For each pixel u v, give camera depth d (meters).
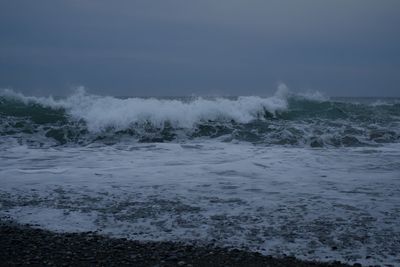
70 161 9.98
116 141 13.53
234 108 15.95
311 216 5.92
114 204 6.53
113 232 5.42
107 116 14.59
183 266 4.38
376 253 4.72
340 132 14.22
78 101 16.23
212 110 15.34
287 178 8.23
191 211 6.18
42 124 14.59
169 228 5.54
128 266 4.40
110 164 9.61
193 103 15.55
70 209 6.30
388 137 13.89
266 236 5.23
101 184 7.72
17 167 9.20
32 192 7.19
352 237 5.18
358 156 10.78
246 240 5.12
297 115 16.86
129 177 8.28
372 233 5.29
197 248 4.87
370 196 6.92
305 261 4.51
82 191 7.25
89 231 5.46
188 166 9.37
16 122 14.62
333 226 5.54
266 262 4.48
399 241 5.05
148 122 14.49
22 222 5.80
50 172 8.69
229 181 7.98
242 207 6.35
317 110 17.44
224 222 5.73
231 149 11.89
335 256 4.65
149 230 5.48
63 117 14.96
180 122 14.67
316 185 7.66
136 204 6.52
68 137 13.66
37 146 12.59
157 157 10.56
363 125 15.45
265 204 6.49
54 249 4.83
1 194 7.05
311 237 5.19
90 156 10.69
